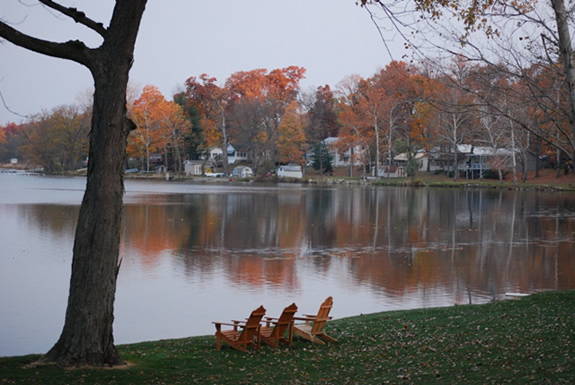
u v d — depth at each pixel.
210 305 20.31
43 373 9.47
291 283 24.03
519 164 96.12
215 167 139.88
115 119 10.07
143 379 9.70
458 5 11.81
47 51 9.82
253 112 120.12
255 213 52.72
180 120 124.88
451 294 22.27
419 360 10.84
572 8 11.37
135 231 39.69
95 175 10.11
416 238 38.00
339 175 121.00
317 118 128.75
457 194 76.31
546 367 9.56
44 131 134.88
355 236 38.72
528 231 41.41
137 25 9.98
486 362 10.24
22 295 21.27
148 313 19.20
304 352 11.95
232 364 10.98
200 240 36.03
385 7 11.38
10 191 77.25
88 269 10.11
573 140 11.20
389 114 97.19
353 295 22.02
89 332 10.12
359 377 10.02
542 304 15.49
